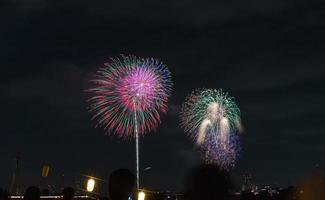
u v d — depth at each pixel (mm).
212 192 3932
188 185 4004
